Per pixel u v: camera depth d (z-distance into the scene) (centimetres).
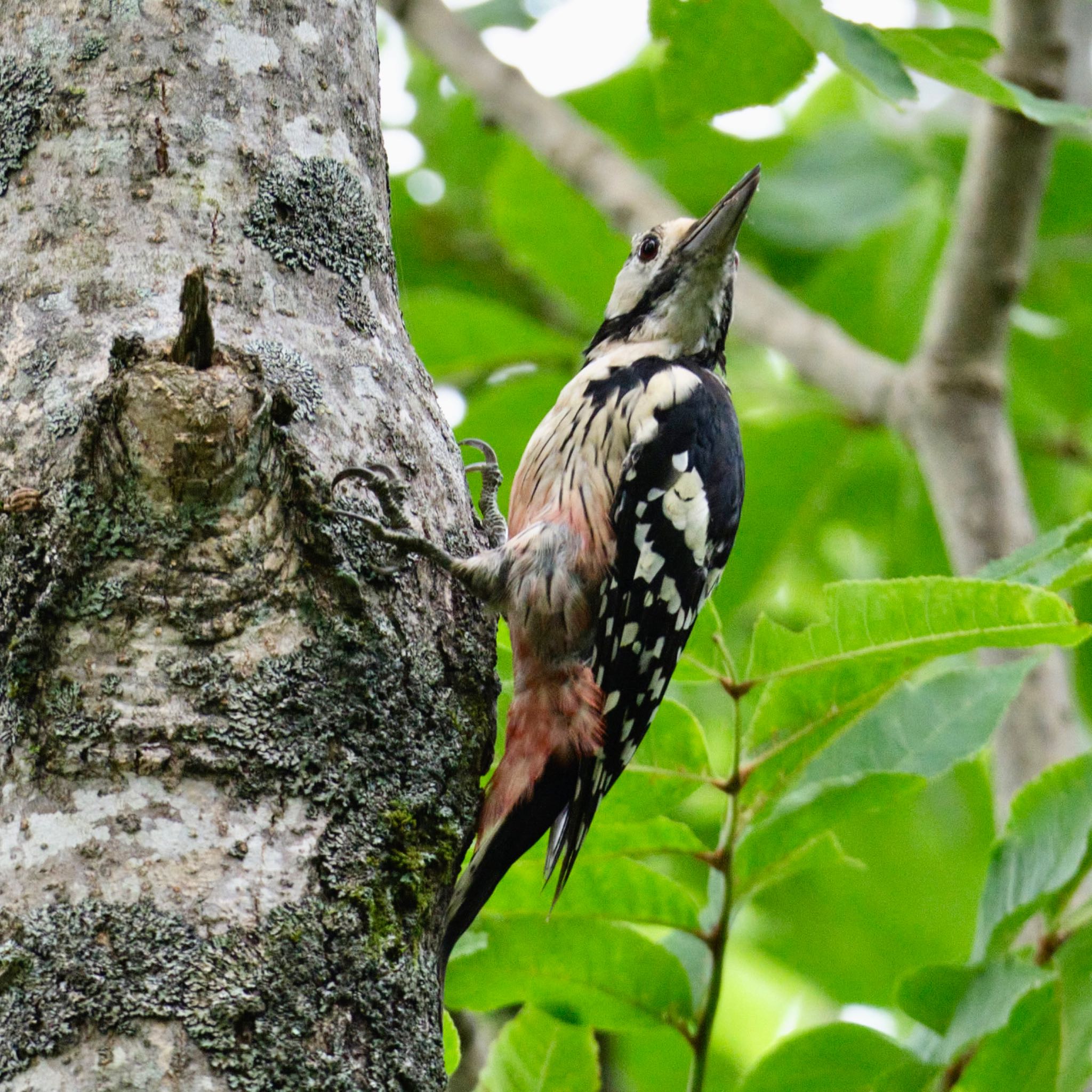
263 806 611
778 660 804
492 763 745
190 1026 561
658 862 1444
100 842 587
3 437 656
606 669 904
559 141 1383
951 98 1570
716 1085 1412
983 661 1077
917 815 1484
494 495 1002
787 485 1441
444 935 687
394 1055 602
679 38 1027
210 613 625
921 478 1544
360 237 752
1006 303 1200
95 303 683
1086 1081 831
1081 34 1511
